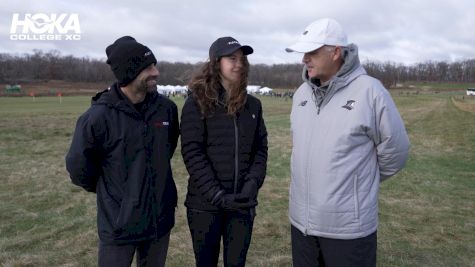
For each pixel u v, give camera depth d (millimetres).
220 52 2635
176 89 65812
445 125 19172
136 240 2580
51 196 6551
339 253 2484
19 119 19844
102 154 2562
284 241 4656
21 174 8234
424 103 44000
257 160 2891
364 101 2373
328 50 2414
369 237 2486
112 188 2559
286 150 11859
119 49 2457
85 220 5355
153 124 2654
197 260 2879
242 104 2729
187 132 2723
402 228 5051
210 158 2756
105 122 2484
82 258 4117
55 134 14945
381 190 6926
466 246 4484
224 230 2887
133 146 2549
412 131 17172
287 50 2564
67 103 41844
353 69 2471
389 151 2441
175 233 4879
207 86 2684
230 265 2889
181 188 7242
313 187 2520
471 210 5805
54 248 4383
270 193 6805
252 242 4617
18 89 77625
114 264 2559
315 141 2520
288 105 41375
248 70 2746
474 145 12289
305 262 2693
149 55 2535
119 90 2586
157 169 2668
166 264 4031
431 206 6004
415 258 4176
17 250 4312
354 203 2426
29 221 5312
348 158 2408
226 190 2748
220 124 2729
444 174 8234
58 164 9422
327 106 2490
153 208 2639
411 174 8195
